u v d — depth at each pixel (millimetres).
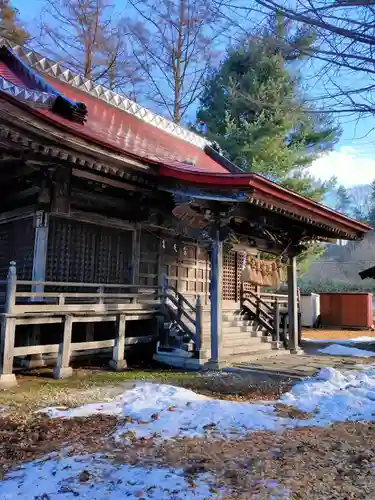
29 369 8961
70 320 8516
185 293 13109
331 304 25547
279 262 12570
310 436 4848
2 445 4371
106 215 10656
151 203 11523
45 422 5188
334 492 3396
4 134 7160
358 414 5906
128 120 13453
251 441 4590
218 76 20812
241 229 11492
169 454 4117
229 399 6727
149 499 3176
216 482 3506
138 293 10898
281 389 7484
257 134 19562
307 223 11266
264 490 3371
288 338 13148
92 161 8414
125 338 9859
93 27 20719
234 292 15000
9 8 19109
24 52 11688
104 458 3982
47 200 9180
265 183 8344
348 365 10523
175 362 9953
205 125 22562
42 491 3283
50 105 7277
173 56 21609
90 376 8438
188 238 13336
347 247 56938
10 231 10492
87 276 10328
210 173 8406
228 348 11016
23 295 7812
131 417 5430
